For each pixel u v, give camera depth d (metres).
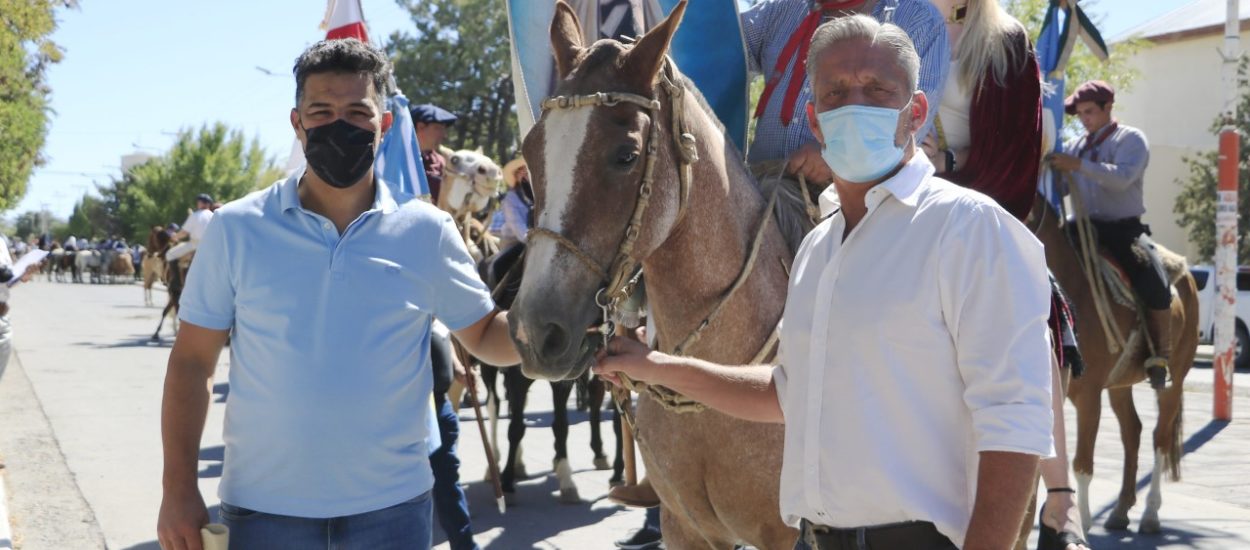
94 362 15.30
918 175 2.13
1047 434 1.90
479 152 7.06
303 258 2.47
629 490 3.48
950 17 3.76
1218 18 26.56
